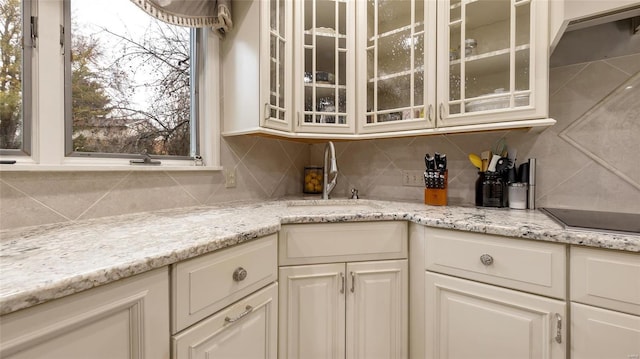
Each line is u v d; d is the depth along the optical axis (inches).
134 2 45.1
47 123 39.3
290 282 44.6
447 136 66.7
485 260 40.6
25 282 18.9
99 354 22.2
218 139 61.3
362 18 62.7
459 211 52.1
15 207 35.8
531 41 47.0
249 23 57.2
